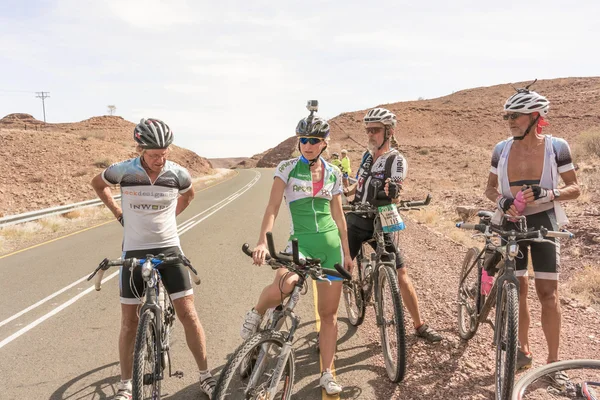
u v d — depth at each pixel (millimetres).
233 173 50688
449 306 5434
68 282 7301
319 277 3021
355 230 4461
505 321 3387
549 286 3738
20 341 4902
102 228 13797
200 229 11984
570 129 66812
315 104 3377
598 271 6789
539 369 3207
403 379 3787
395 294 3689
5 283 7418
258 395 2900
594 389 3451
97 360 4383
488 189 4219
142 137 3189
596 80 94312
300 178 3432
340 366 4090
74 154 37000
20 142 37750
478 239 9742
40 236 13203
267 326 3291
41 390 3834
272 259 2957
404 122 80938
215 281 6934
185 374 4027
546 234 3320
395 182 4176
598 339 4465
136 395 2795
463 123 80625
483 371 3887
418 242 9109
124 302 3436
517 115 3768
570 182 3814
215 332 4961
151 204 3398
